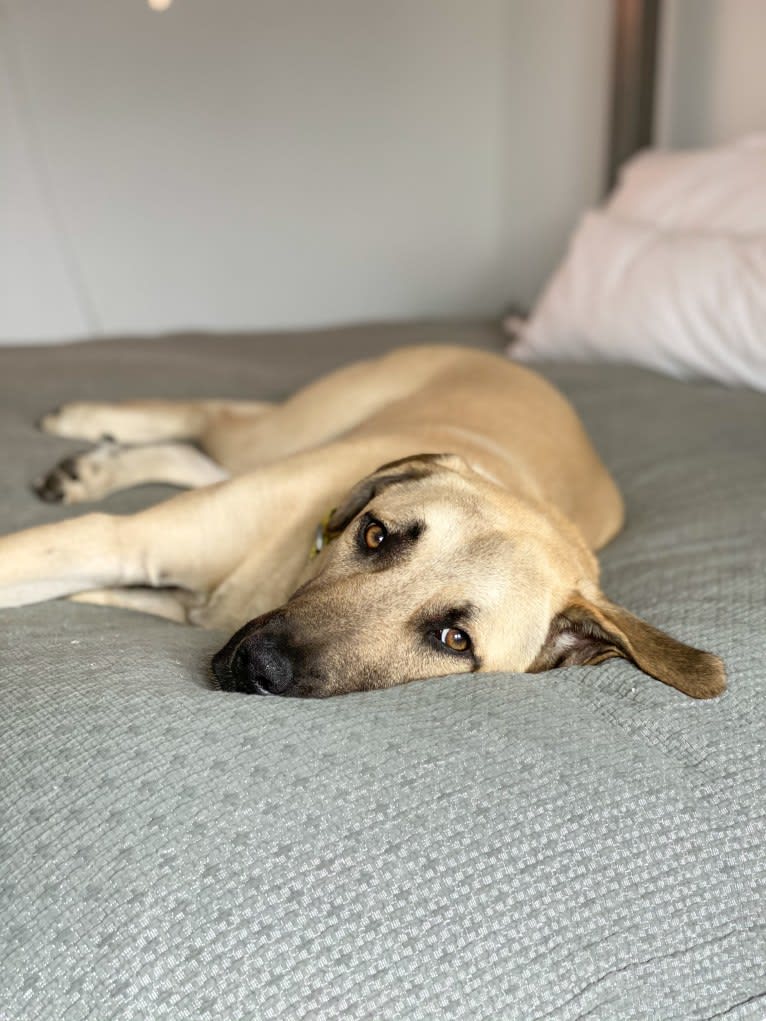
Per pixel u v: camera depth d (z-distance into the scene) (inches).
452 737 19.1
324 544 26.4
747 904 18.2
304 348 57.1
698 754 20.3
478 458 30.4
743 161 50.3
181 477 35.7
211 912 15.6
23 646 22.5
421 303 84.8
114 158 74.8
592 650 24.4
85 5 71.6
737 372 45.0
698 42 62.6
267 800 17.1
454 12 79.2
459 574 23.6
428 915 16.1
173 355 52.2
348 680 22.2
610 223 52.4
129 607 28.3
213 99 75.7
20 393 44.0
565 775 18.7
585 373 48.3
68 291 76.3
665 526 32.1
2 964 15.7
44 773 17.9
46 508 32.3
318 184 79.7
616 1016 16.4
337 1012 15.0
